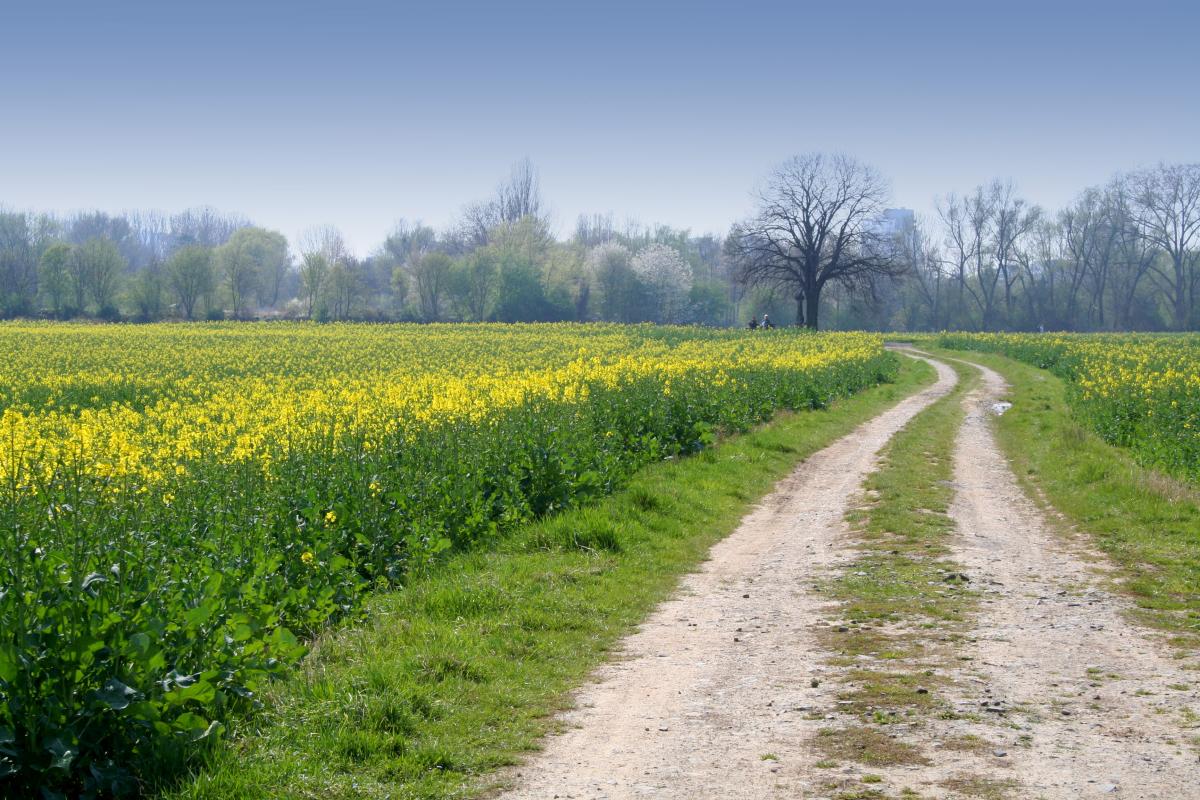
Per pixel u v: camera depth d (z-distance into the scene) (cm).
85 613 628
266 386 2781
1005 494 1806
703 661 909
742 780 639
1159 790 605
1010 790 611
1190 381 2667
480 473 1449
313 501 1190
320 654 869
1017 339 7744
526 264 11144
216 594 777
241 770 621
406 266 13500
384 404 1831
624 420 2084
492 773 659
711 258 17262
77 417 2522
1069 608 1067
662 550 1364
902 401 3628
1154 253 12269
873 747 687
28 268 11288
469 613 1025
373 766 655
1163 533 1381
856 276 8338
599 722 755
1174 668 853
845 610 1081
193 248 10975
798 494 1856
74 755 568
